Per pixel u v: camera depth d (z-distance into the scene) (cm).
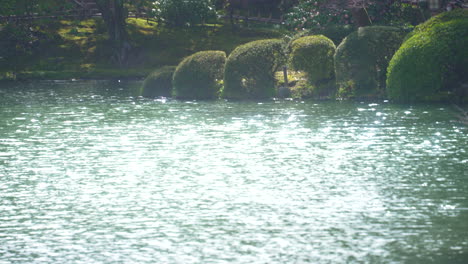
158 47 4719
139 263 793
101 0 4481
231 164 1332
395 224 913
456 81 2261
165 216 986
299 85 2600
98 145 1580
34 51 4528
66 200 1091
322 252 812
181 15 5044
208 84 2670
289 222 936
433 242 838
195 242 864
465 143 1480
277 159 1367
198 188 1147
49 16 4928
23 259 815
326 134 1648
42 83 3638
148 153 1469
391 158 1341
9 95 2894
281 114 2053
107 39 4738
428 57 2170
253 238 873
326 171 1244
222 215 982
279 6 5316
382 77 2453
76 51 4572
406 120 1836
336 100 2425
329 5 3030
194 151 1479
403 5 3247
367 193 1077
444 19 2262
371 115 1959
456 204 1001
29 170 1322
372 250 814
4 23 4659
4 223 969
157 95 2798
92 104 2483
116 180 1223
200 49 4703
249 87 2605
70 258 816
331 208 998
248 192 1109
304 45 2539
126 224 951
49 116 2133
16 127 1895
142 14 5372
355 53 2450
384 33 2439
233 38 4953
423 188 1098
